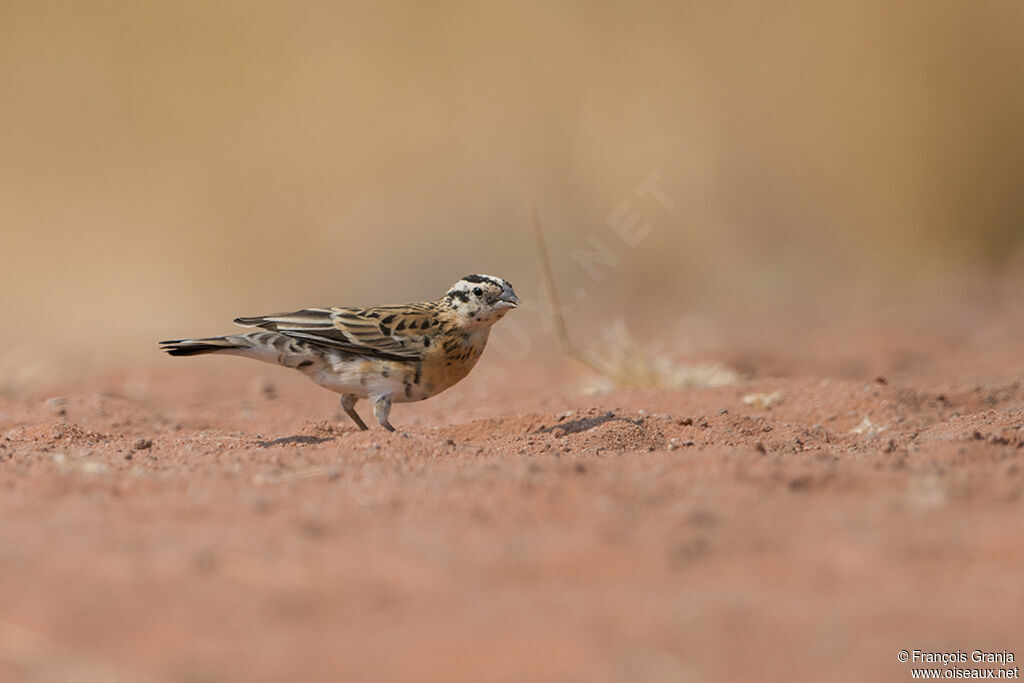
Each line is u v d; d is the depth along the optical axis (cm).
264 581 1095
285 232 4494
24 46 4409
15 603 1045
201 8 4466
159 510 1324
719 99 4569
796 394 2281
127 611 1030
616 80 4553
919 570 1105
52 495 1403
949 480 1392
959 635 965
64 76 4438
